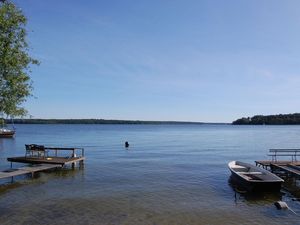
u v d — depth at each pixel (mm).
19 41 16609
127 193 20938
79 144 65750
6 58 15773
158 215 16297
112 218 15742
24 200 18891
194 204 18391
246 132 138500
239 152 50031
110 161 37562
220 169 31562
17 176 26453
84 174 27875
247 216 16328
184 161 38156
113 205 18047
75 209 17172
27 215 16062
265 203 18703
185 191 21625
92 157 41844
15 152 48594
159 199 19469
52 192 20969
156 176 27312
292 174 23844
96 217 15867
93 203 18406
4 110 16766
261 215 16500
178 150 53000
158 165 34406
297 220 15758
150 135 110438
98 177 26531
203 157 42844
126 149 54438
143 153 47656
